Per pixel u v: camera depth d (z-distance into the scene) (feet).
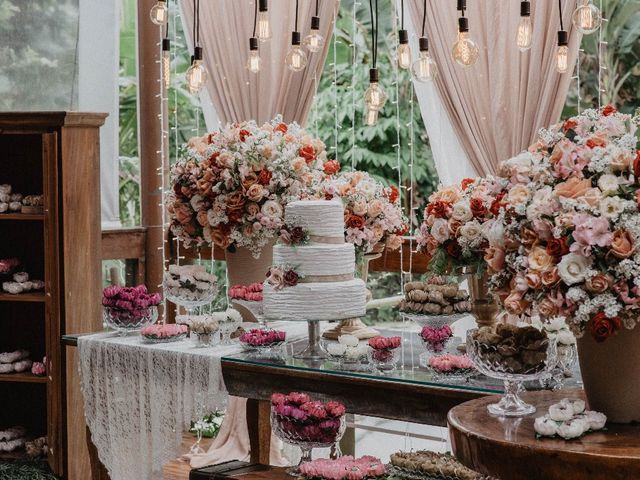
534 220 7.80
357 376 11.59
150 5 21.07
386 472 10.31
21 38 20.27
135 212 22.18
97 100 21.15
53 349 17.21
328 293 12.28
